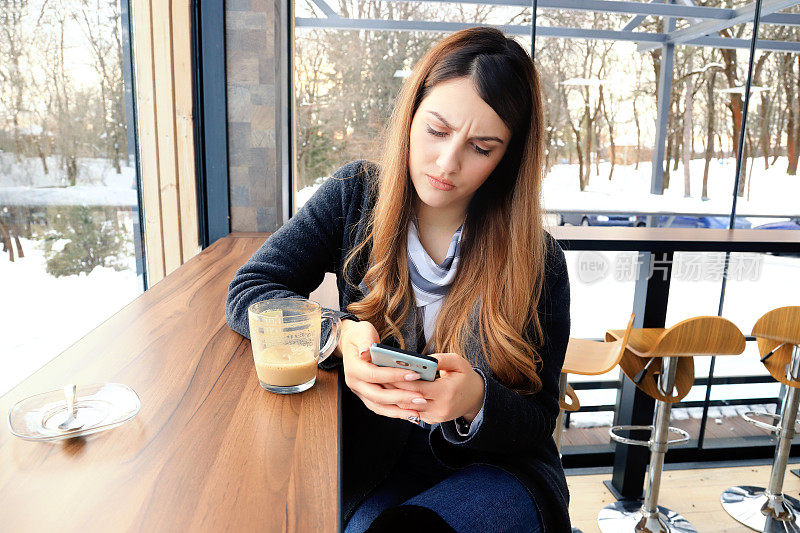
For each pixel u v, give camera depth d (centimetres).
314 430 65
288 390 75
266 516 48
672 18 307
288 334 74
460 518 72
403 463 98
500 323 93
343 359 81
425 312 101
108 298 161
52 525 46
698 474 274
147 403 70
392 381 73
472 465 86
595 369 188
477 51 85
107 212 160
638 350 203
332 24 283
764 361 232
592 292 307
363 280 103
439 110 85
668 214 327
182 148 213
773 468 237
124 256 176
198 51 217
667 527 225
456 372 78
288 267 102
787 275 319
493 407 78
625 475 254
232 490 52
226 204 231
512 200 97
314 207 108
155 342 90
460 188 90
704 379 314
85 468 55
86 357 83
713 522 233
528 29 304
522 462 86
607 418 295
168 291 124
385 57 289
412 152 92
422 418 77
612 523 230
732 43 310
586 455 284
